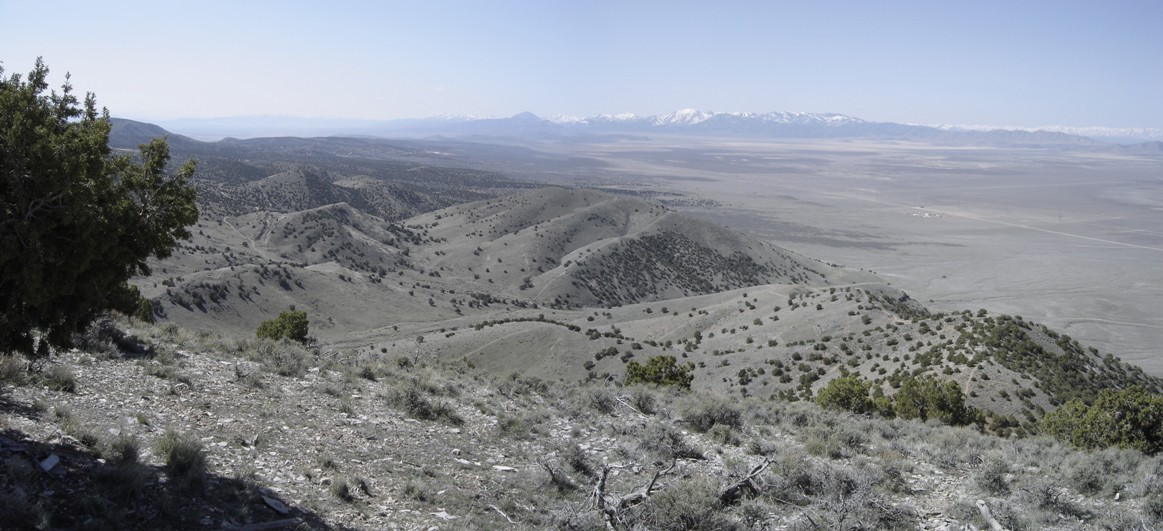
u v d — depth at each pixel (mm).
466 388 24766
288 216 188000
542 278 179875
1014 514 14242
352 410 18438
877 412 37125
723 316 98875
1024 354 53469
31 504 9109
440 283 167875
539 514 13289
